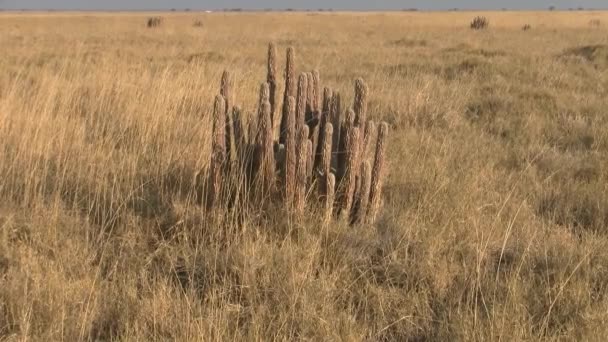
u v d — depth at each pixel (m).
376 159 4.64
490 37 29.67
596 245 4.43
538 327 3.43
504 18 63.00
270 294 3.70
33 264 3.85
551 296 3.70
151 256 4.16
